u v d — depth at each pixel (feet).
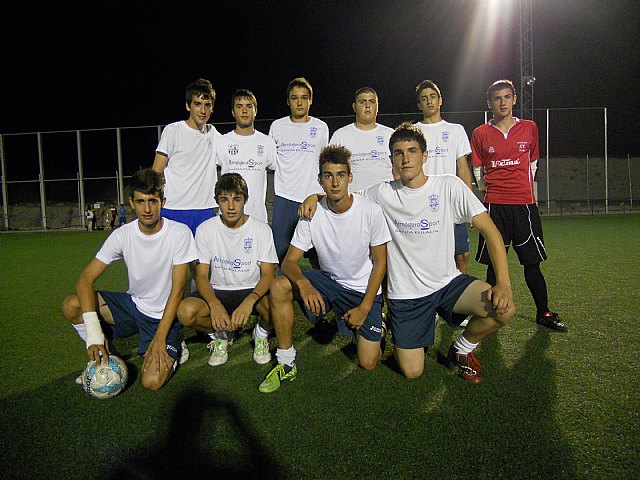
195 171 13.00
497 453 5.81
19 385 8.28
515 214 11.81
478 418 6.72
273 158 13.89
